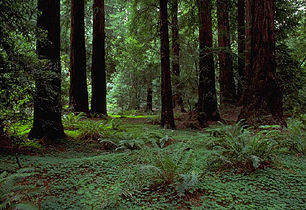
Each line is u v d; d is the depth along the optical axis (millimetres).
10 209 2725
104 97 16359
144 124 14031
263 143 4730
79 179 4434
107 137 8453
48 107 7312
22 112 5535
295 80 13992
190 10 15555
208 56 13625
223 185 3863
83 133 8656
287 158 5234
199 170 4598
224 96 17875
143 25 16625
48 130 7602
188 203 3293
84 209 3154
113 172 4840
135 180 3979
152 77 25688
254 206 3021
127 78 27766
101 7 16234
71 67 14273
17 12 4574
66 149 7270
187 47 15195
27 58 4824
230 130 6637
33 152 6414
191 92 16453
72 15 14250
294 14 15297
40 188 3674
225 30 17297
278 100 9258
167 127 11195
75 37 14102
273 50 9484
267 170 4406
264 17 9430
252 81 9711
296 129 6711
